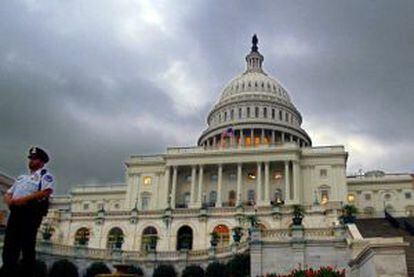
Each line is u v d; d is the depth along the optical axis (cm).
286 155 8888
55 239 6209
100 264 4744
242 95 12506
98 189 10612
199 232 5994
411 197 10000
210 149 9175
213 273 4384
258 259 3772
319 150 9162
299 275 2742
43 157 843
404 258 2222
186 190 9225
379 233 4028
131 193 9500
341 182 8838
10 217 778
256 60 14312
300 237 3766
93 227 6234
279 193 8900
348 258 3600
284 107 12388
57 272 4512
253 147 9094
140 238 6069
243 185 9031
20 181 806
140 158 9769
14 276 749
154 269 4850
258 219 5838
